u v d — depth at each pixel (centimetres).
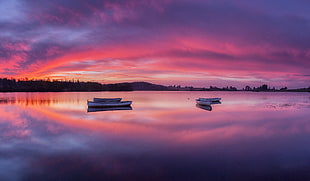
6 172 812
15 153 1020
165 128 1617
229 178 764
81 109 3158
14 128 1614
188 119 2109
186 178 764
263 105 4059
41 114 2520
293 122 1939
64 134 1408
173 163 897
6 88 17350
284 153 1034
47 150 1064
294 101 5428
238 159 949
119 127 1656
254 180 748
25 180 751
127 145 1152
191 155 996
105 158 951
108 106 3506
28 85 19000
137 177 769
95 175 783
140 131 1505
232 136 1368
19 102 4691
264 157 976
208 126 1711
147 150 1066
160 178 763
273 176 778
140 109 3206
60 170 828
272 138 1325
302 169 841
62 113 2631
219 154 1011
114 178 762
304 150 1082
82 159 940
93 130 1538
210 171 820
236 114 2566
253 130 1562
